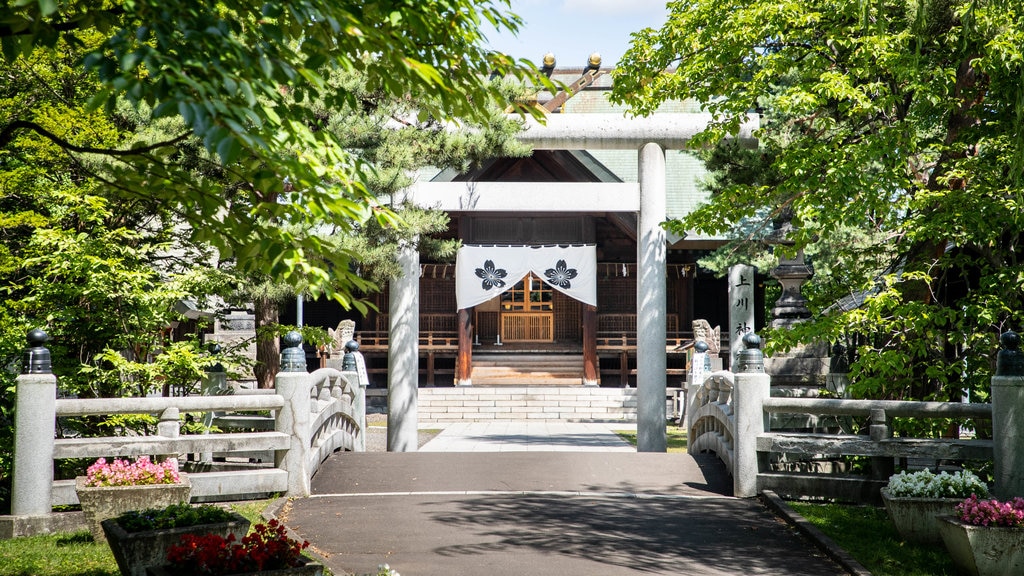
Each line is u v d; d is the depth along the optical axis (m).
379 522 8.38
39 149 10.06
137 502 7.28
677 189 28.94
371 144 13.85
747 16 10.77
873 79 10.66
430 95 4.66
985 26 8.80
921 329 9.38
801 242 10.81
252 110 3.66
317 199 4.03
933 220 9.10
